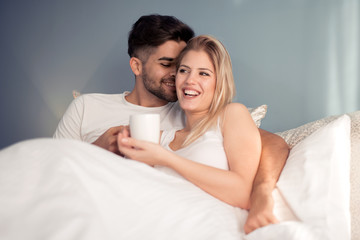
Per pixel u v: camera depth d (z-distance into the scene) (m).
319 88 2.28
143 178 0.76
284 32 2.34
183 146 1.18
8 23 3.05
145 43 1.47
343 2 2.23
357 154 1.09
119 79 2.78
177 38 1.46
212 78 1.21
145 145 0.94
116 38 2.77
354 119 1.25
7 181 0.58
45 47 2.96
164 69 1.47
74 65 2.88
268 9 2.37
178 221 0.70
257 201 0.84
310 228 0.68
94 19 2.82
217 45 1.22
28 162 0.63
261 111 1.58
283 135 1.41
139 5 2.70
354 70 2.22
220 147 1.08
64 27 2.91
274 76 2.36
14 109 3.05
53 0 2.93
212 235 0.71
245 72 2.42
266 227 0.71
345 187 0.87
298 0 2.31
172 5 2.59
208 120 1.18
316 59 2.29
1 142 3.08
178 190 0.80
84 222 0.51
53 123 2.97
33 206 0.53
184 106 1.24
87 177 0.64
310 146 0.99
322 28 2.27
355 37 2.22
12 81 3.05
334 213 0.77
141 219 0.65
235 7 2.43
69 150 0.69
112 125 1.59
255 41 2.39
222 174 0.94
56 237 0.48
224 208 0.87
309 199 0.80
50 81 2.96
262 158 1.06
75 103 1.69
